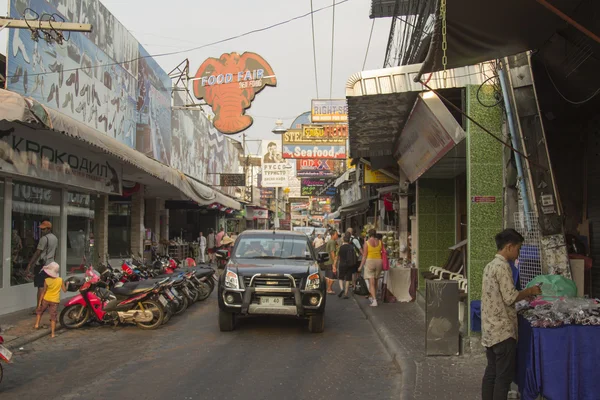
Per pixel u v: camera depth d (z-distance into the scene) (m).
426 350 7.59
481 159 8.20
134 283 10.55
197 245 28.59
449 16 5.33
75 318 10.26
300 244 11.38
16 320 10.48
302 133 25.95
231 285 9.73
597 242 7.71
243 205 42.69
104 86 15.14
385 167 16.98
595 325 4.83
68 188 13.78
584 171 8.08
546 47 6.32
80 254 14.70
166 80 21.31
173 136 22.50
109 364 7.54
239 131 21.78
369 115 10.76
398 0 11.20
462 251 12.35
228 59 21.95
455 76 8.40
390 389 6.43
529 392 4.95
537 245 6.99
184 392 6.20
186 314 12.25
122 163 15.67
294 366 7.50
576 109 8.00
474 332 7.99
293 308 9.59
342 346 8.94
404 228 17.73
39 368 7.31
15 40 10.67
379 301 13.85
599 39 4.76
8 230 11.14
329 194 43.25
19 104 7.73
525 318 5.04
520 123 7.19
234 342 9.10
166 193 21.77
